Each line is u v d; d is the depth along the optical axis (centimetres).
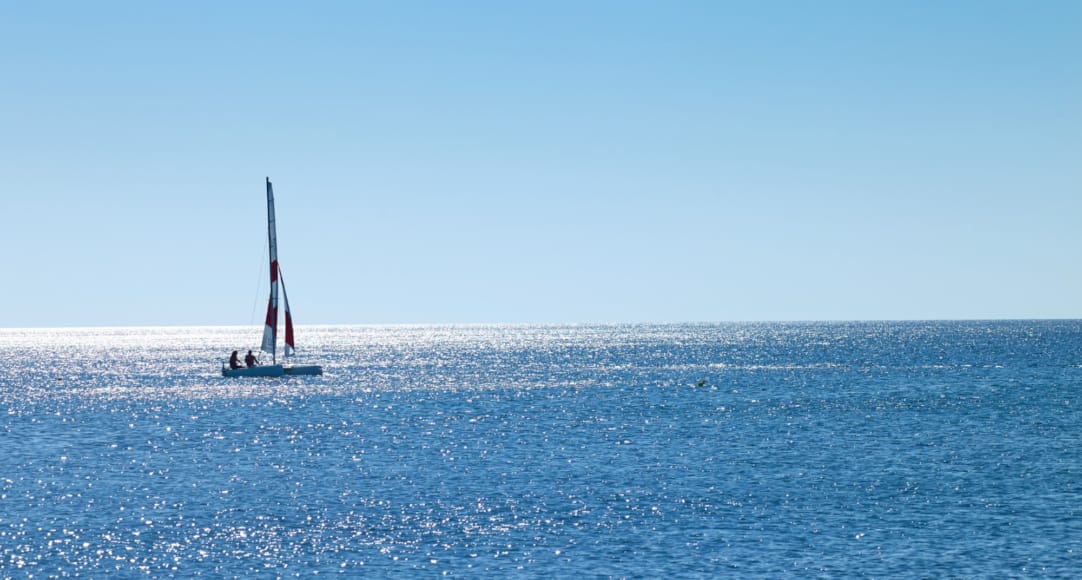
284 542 5919
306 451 9769
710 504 6900
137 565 5444
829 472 8169
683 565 5394
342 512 6731
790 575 5200
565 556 5581
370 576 5241
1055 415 12250
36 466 8850
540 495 7262
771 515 6538
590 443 10169
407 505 6944
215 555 5634
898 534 6012
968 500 6962
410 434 11106
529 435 10912
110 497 7312
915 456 9000
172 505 7006
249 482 7938
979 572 5238
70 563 5475
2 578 5222
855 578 5156
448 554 5634
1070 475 7925
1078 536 5934
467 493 7375
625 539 5934
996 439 10100
